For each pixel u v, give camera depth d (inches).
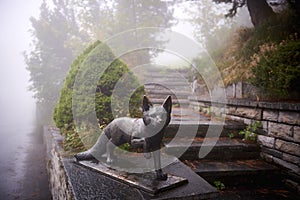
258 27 232.2
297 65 142.5
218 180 117.2
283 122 123.4
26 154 248.8
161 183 76.5
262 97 159.3
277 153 126.7
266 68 156.1
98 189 74.8
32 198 153.3
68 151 115.2
